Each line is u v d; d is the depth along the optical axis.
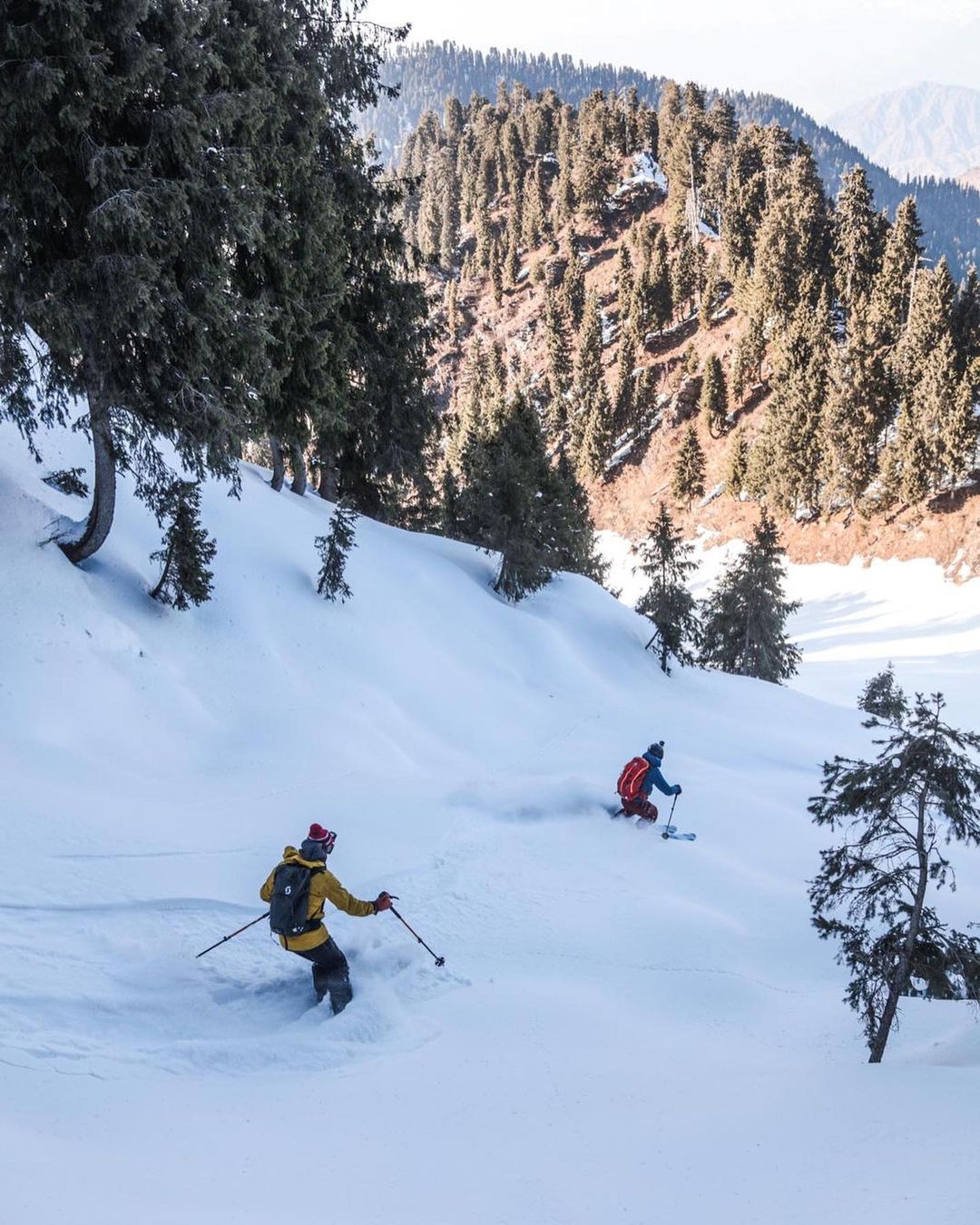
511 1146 5.20
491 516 27.56
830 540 80.94
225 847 10.70
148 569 17.86
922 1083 5.79
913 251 88.62
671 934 10.75
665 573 30.47
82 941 8.11
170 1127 5.26
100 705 13.91
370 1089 6.27
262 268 19.80
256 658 17.62
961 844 15.79
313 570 21.62
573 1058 7.05
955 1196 3.63
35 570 15.23
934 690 51.56
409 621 22.31
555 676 24.06
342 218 23.86
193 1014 7.44
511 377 132.50
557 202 151.25
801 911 12.23
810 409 82.69
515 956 9.62
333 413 23.53
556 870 12.21
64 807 10.73
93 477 19.30
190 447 15.08
